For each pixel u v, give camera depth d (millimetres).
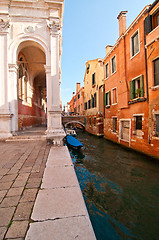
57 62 6184
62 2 6172
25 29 6305
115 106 11734
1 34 6121
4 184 2322
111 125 12695
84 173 6379
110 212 3770
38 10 6355
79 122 24422
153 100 7043
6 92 6090
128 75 9578
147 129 7523
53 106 5945
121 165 7102
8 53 6215
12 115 6277
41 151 4355
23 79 9008
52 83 6070
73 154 9609
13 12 6242
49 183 2328
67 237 1304
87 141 14141
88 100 21188
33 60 9906
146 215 3643
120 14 10398
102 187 5094
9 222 1502
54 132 5652
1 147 4867
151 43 7125
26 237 1299
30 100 10953
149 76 7336
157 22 7090
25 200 1898
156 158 6793
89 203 4184
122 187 5055
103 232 3102
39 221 1497
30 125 10875
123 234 3043
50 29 6234
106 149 10250
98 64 16297
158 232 3094
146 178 5664
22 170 2900
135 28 8641
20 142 5648
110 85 12812
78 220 1521
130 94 9234
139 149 8242
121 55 10352
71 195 1996
